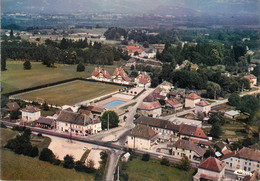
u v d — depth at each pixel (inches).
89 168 6348.4
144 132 7760.8
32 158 6717.5
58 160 6599.4
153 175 6215.6
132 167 6525.6
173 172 6387.8
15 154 6815.9
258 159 6633.9
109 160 6840.6
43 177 6072.8
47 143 7672.2
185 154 7194.9
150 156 7135.8
